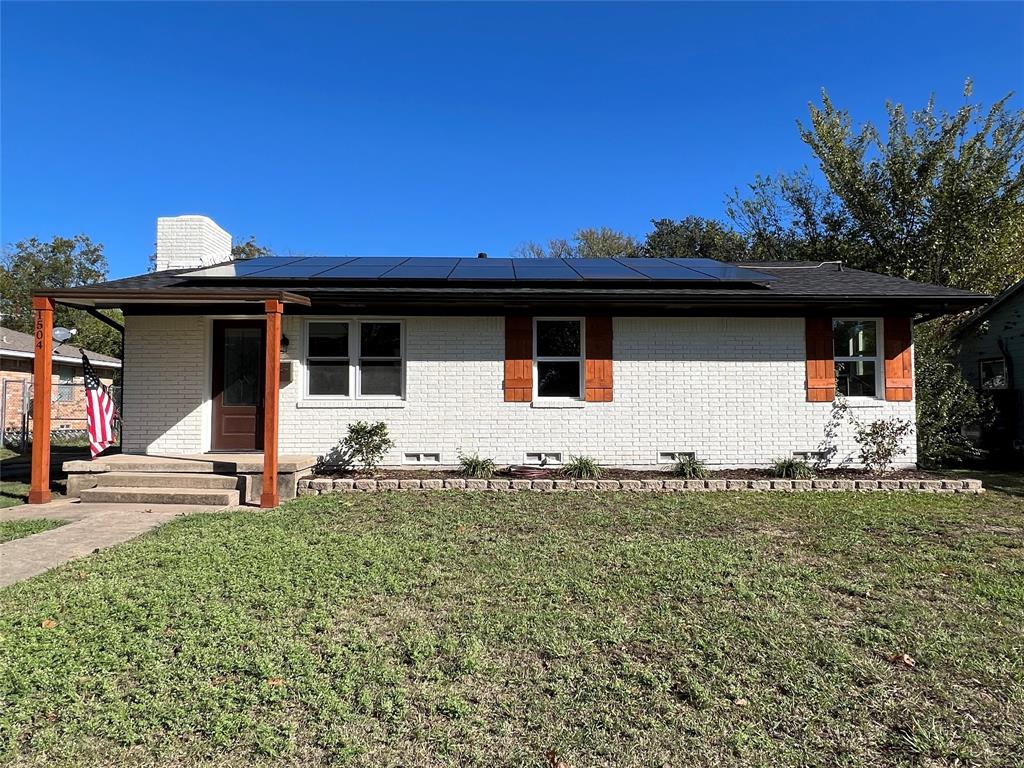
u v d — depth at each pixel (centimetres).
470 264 1166
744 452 1014
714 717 294
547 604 431
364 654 351
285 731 278
